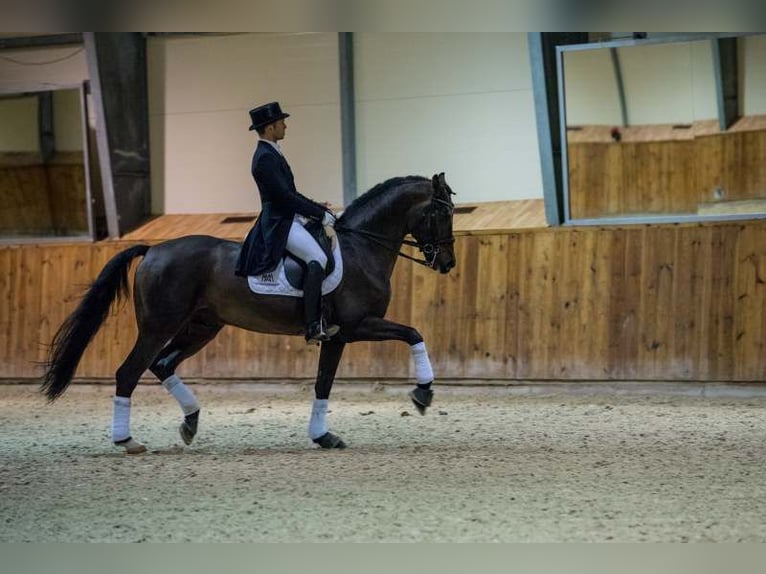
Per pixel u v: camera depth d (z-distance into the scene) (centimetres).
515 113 1567
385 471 847
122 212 1723
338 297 946
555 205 1490
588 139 1466
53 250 1700
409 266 1531
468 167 1603
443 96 1603
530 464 874
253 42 1691
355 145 1653
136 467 893
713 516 681
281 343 1577
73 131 1709
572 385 1435
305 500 739
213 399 1495
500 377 1468
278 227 929
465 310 1496
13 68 1747
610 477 812
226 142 1734
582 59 1455
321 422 982
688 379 1380
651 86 1433
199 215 1755
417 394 934
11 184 1748
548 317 1455
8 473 878
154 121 1767
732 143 1397
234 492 773
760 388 1348
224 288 955
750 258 1364
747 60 1379
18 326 1698
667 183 1438
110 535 658
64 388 962
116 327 1642
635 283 1417
